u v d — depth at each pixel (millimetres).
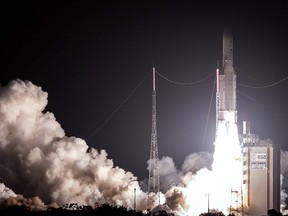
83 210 132250
